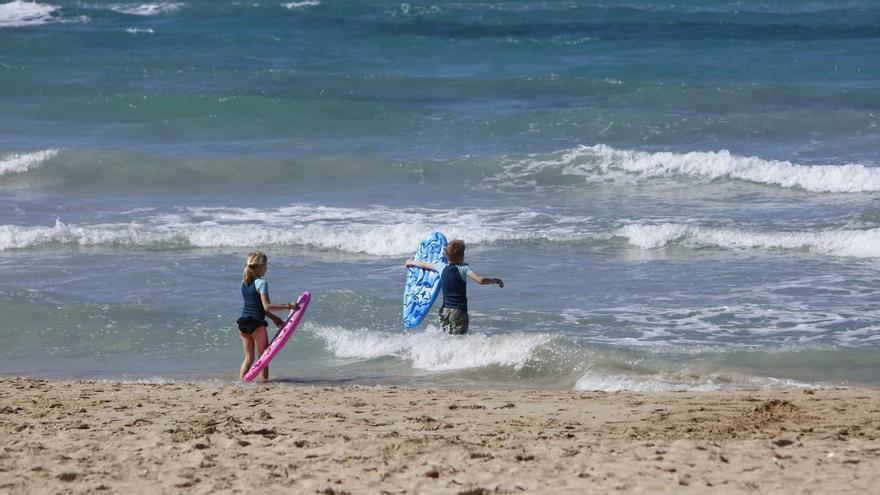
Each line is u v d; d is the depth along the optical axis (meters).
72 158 91.94
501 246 69.25
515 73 135.25
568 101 118.69
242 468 26.70
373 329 52.06
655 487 24.77
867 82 128.25
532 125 107.25
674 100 118.38
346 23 172.62
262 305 44.91
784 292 57.66
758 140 101.69
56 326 52.19
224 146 102.81
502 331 51.16
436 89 124.56
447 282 47.66
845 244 66.69
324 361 47.31
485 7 188.75
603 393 39.56
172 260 66.06
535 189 86.38
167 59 142.25
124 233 70.75
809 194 83.75
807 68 135.88
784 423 32.62
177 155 93.81
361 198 83.88
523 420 33.88
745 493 24.27
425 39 158.62
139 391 39.84
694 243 69.00
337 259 67.25
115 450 28.67
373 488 24.86
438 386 42.84
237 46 154.50
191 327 52.31
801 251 67.12
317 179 90.38
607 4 196.25
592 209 79.62
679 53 147.62
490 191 85.75
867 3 196.38
